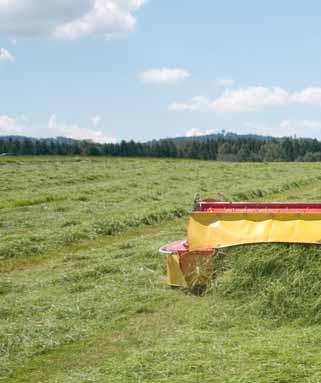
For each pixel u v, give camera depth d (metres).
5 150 83.44
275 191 23.41
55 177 28.78
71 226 15.25
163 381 5.52
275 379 5.38
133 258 11.17
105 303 8.48
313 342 6.32
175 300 8.56
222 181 26.81
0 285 9.62
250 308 7.50
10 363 6.61
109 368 6.08
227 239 8.41
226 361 5.88
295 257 7.78
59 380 6.07
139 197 20.67
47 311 8.21
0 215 17.25
